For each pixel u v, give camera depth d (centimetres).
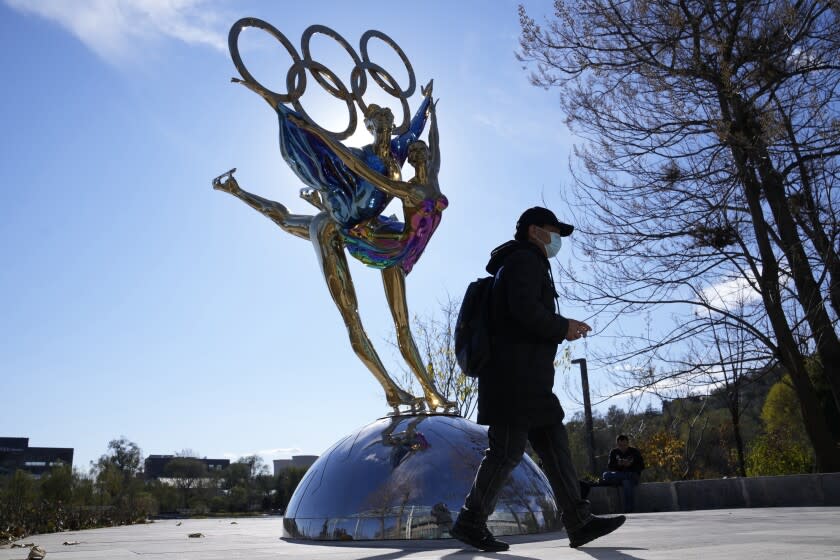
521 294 354
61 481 4034
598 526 365
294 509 551
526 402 355
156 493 7331
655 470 2564
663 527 550
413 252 627
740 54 1405
